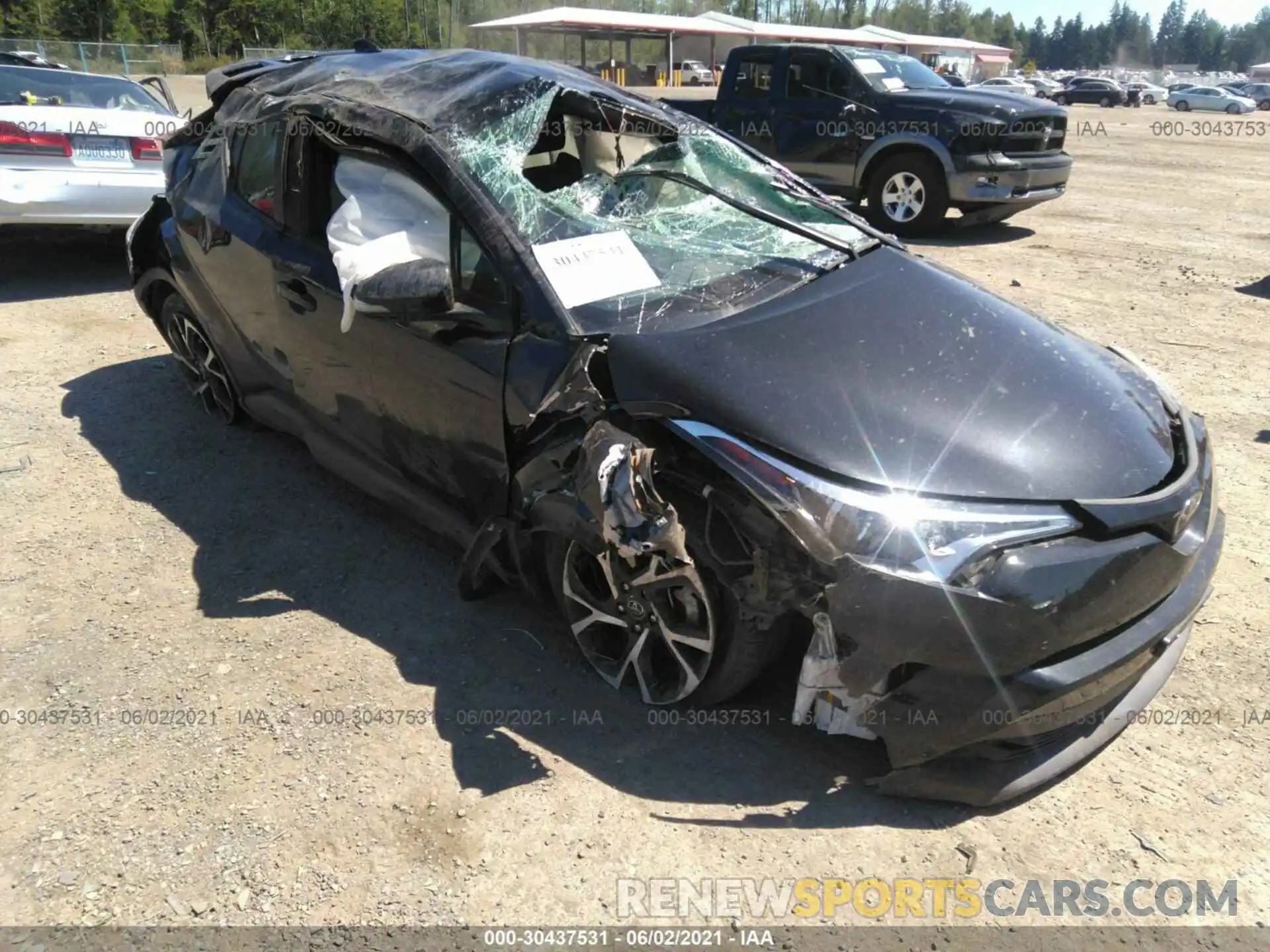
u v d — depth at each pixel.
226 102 4.00
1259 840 2.26
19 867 2.13
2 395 4.68
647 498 2.18
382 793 2.35
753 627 2.27
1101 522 2.17
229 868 2.14
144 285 4.39
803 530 2.10
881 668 2.11
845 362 2.47
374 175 3.04
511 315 2.61
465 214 2.75
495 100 3.12
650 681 2.62
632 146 3.53
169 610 3.05
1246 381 5.18
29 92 6.45
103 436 4.28
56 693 2.67
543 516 2.50
